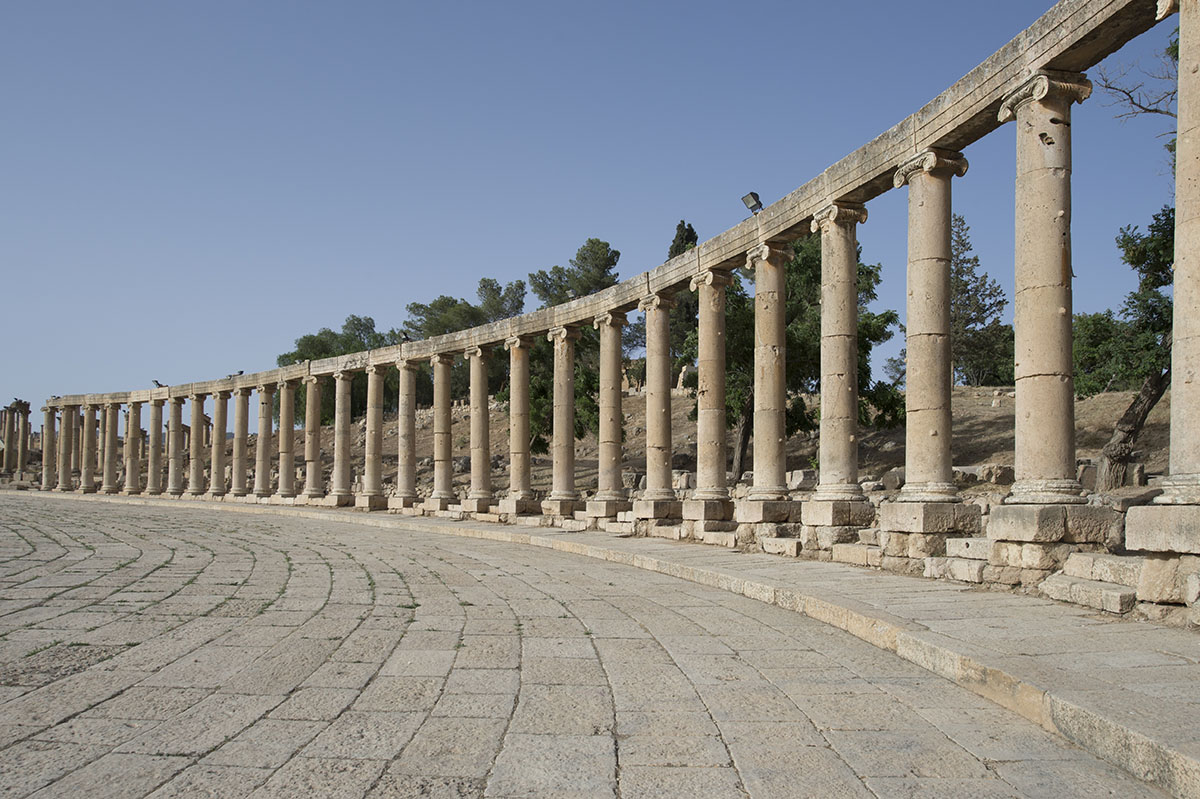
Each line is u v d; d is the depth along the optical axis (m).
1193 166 11.49
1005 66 15.78
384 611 13.36
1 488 72.56
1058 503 14.07
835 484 20.45
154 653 10.22
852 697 8.41
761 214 23.98
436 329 99.06
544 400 53.84
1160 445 36.47
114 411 64.06
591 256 94.19
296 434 90.81
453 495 41.12
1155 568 11.05
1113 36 14.07
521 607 13.91
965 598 13.09
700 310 26.86
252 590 15.45
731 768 6.45
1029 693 7.65
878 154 19.52
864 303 46.75
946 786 6.06
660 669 9.59
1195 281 11.35
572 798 5.87
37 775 6.27
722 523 25.03
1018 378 15.05
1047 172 14.99
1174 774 5.79
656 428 28.86
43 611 13.00
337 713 7.86
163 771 6.36
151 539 25.92
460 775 6.30
